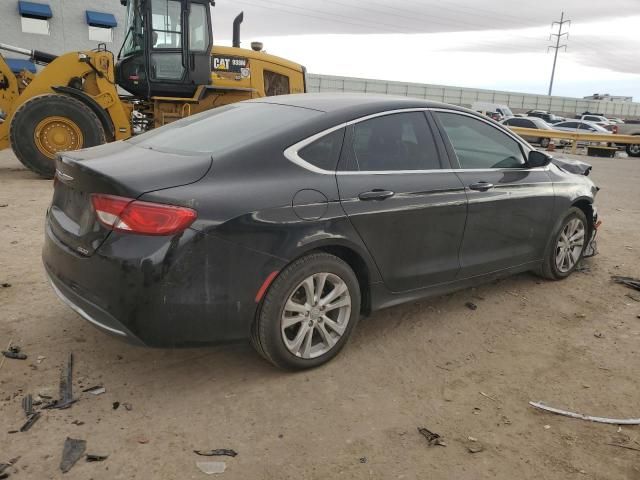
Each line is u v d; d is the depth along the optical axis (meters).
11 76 9.72
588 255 5.60
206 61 10.25
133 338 2.75
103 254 2.72
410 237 3.60
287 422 2.81
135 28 9.85
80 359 3.31
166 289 2.70
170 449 2.56
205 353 3.49
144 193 2.68
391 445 2.67
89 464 2.44
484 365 3.51
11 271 4.62
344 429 2.78
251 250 2.88
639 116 70.00
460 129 4.10
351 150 3.40
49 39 28.72
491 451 2.66
